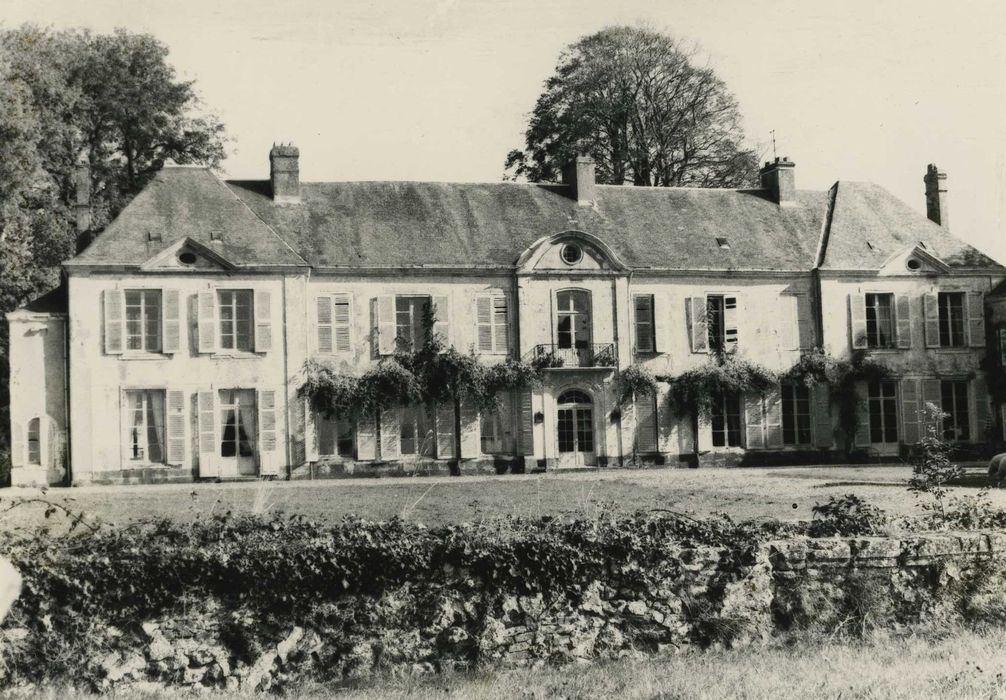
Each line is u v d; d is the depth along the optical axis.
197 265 33.88
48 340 33.47
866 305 39.09
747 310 38.19
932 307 39.12
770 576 12.69
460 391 34.91
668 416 37.19
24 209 40.47
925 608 12.85
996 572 13.12
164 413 33.50
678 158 48.38
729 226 39.69
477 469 35.31
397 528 12.55
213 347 33.81
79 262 33.03
